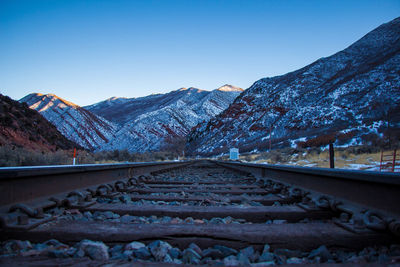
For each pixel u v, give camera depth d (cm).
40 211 244
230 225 236
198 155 11000
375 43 13562
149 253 192
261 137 9175
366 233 210
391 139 2364
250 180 765
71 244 212
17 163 1182
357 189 279
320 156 2448
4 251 194
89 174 427
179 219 285
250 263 185
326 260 190
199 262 184
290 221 294
